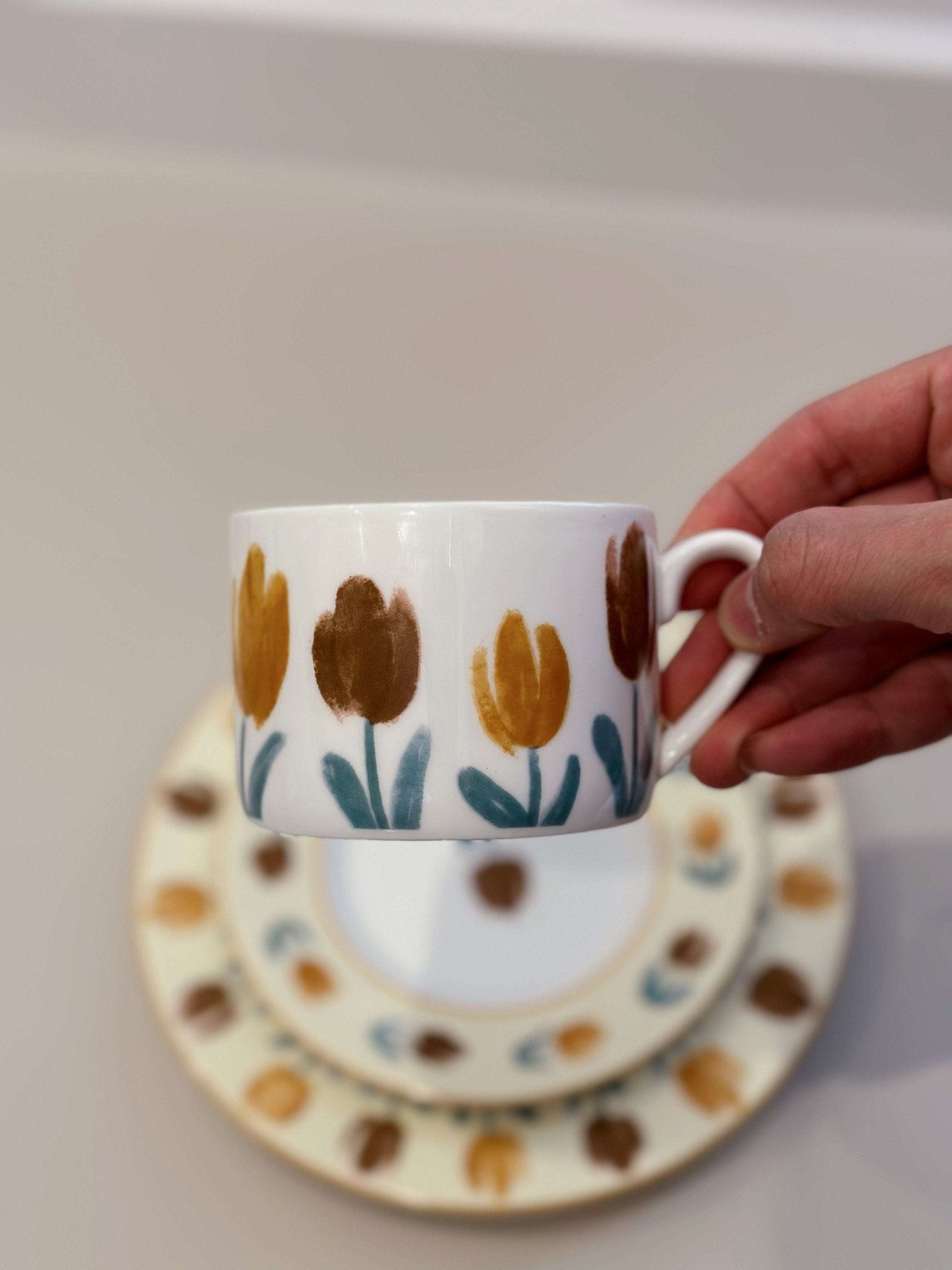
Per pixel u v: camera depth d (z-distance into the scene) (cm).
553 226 42
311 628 23
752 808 36
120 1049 39
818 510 26
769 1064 34
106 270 40
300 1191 37
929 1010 40
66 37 39
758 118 42
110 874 40
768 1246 38
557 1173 32
